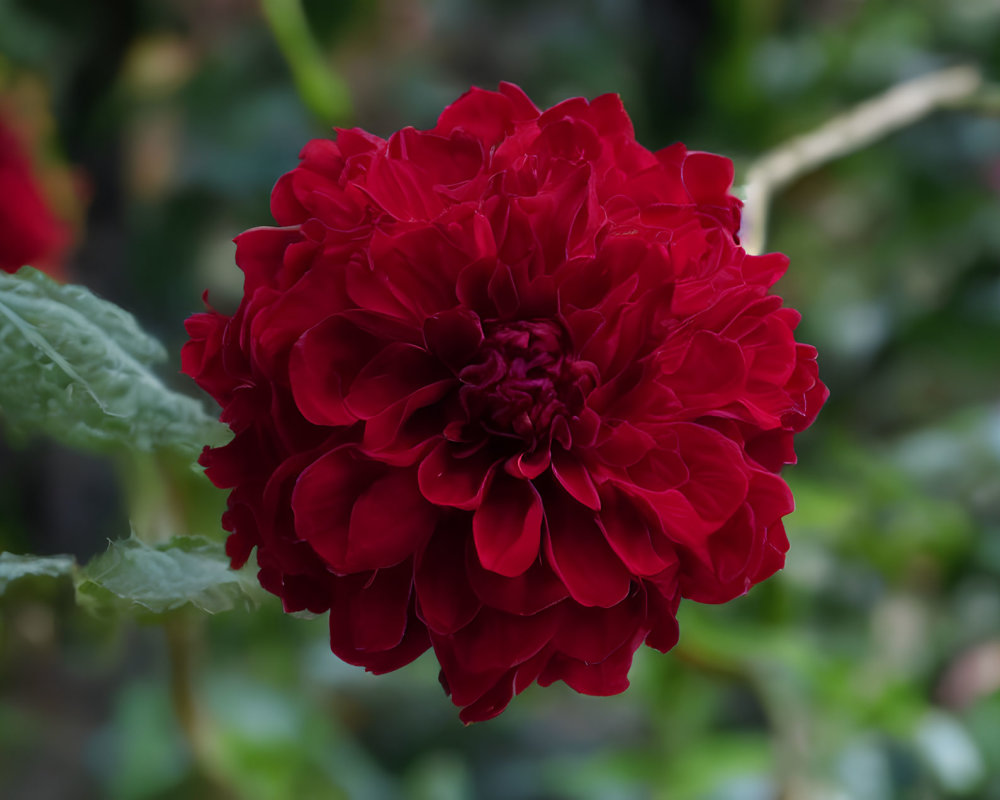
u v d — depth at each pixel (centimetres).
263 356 45
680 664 68
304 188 47
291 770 70
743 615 73
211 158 90
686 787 74
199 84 88
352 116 63
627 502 45
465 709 45
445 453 45
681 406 45
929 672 81
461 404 45
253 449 46
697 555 45
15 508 93
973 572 74
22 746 89
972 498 77
